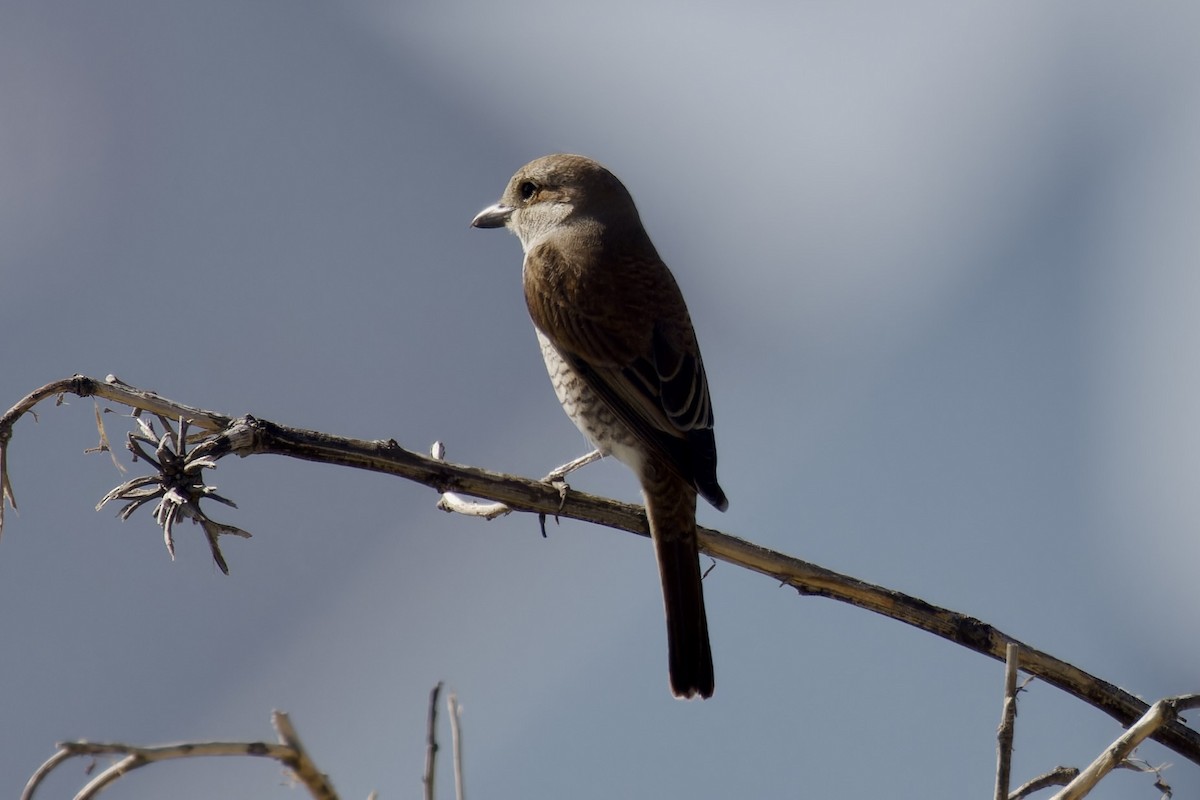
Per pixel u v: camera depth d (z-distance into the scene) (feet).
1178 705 9.45
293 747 7.27
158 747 7.14
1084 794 9.27
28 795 7.02
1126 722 11.31
